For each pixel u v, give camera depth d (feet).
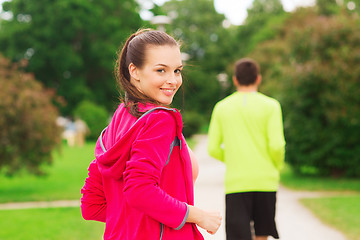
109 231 5.30
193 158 5.57
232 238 13.01
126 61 5.36
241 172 13.10
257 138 13.17
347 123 38.24
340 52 37.09
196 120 111.65
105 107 127.95
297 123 40.19
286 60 43.47
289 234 19.11
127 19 123.24
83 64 121.80
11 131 35.68
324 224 20.88
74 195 34.22
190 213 4.89
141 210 4.75
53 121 38.06
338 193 32.24
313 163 40.50
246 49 160.15
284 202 27.91
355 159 39.52
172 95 5.27
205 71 173.99
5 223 22.71
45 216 24.80
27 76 38.11
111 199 5.31
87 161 62.69
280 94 41.19
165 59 5.11
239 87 13.67
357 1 94.22
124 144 4.89
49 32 111.86
